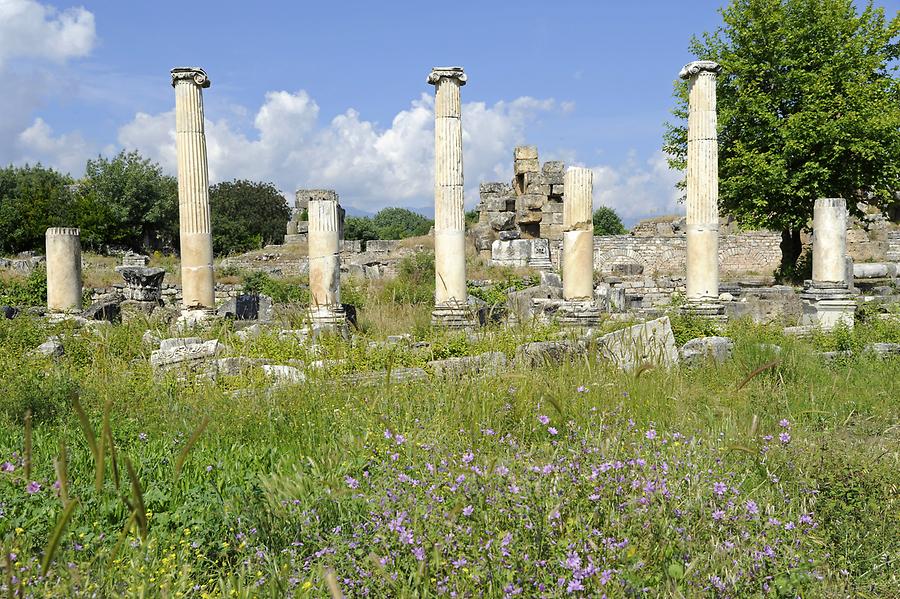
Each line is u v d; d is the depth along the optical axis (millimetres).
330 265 15891
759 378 10391
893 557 4562
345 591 3840
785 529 4383
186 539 4605
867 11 29172
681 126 32812
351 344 11898
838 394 9641
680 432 6836
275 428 7633
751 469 5914
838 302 16719
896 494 5238
